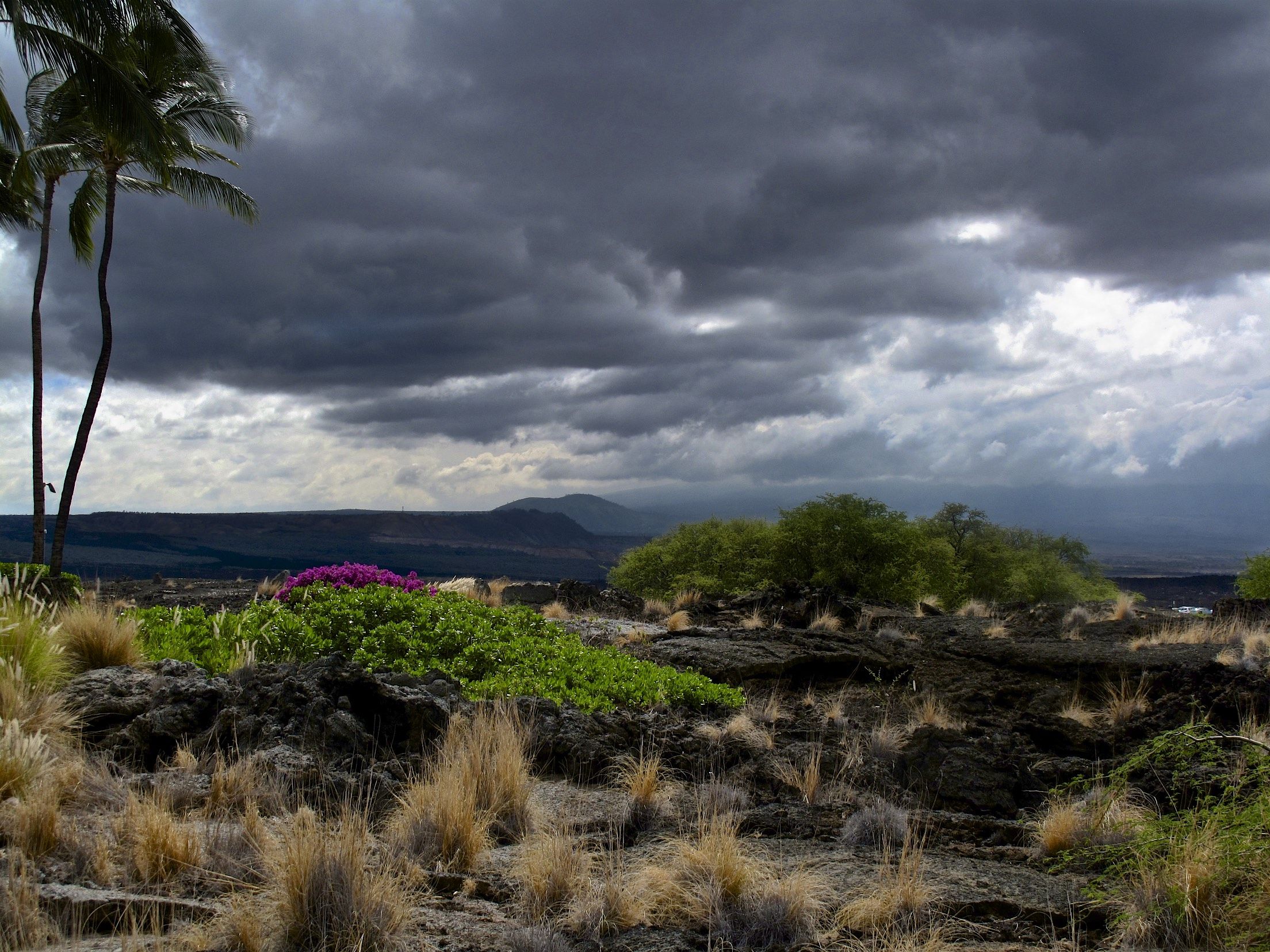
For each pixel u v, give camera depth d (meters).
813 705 10.34
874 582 33.31
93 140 22.19
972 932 3.88
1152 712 9.50
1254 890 3.94
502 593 19.19
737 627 15.68
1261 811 4.05
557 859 4.16
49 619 7.63
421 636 10.72
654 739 7.27
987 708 10.46
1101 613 17.25
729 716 8.84
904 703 10.59
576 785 6.39
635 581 45.28
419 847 4.56
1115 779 5.58
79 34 15.17
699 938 3.71
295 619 10.79
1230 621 14.28
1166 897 4.00
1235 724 8.52
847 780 6.51
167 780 5.13
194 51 17.03
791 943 3.67
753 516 48.38
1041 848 5.12
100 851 3.97
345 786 5.38
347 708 6.36
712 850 4.29
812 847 5.05
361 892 3.58
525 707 7.31
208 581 25.81
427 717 6.44
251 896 3.74
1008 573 49.28
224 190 23.69
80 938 3.21
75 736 5.96
